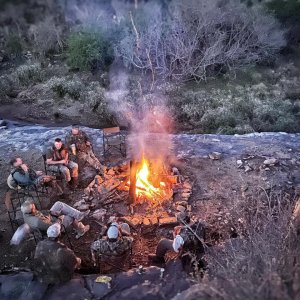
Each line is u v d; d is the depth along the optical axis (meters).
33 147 8.66
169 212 6.73
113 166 7.81
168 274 5.19
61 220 6.06
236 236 6.34
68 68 15.29
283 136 9.30
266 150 8.58
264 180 7.61
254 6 16.92
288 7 17.00
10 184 6.61
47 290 5.08
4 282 5.20
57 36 16.55
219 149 8.62
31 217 5.75
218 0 16.61
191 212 6.82
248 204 6.94
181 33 15.09
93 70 15.25
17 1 18.55
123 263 5.62
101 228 6.48
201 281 4.68
